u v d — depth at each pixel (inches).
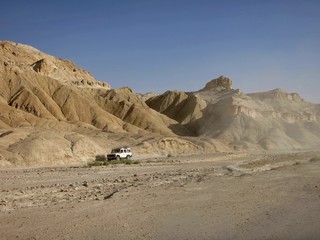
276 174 1261.1
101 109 6146.7
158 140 4291.3
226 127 6791.3
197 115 7652.6
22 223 598.2
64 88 6092.5
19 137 2635.3
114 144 3710.6
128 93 7613.2
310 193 832.3
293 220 584.7
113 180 1248.2
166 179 1224.2
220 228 551.2
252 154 3863.2
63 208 712.4
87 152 2704.2
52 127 4643.2
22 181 1266.0
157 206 720.3
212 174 1369.3
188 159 2827.3
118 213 663.8
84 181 1240.8
